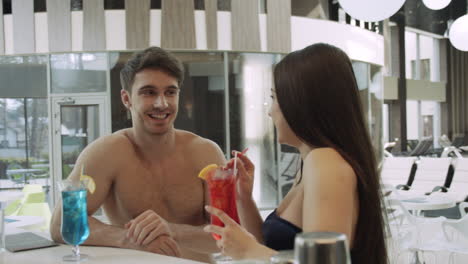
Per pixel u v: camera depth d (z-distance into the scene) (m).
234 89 8.03
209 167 1.51
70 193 1.47
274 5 8.30
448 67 21.39
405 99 17.64
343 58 1.34
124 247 1.70
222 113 7.98
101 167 1.98
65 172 7.88
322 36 8.90
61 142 7.88
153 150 2.06
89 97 7.84
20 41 7.97
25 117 7.98
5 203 1.64
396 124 17.78
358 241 1.28
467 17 7.64
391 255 2.35
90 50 7.81
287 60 1.37
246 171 1.71
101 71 7.82
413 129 21.59
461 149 17.91
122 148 2.04
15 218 3.79
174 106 1.99
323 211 1.15
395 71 17.56
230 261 1.50
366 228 1.28
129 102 2.07
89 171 1.97
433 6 7.00
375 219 1.28
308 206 1.18
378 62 10.54
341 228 1.13
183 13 7.90
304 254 0.57
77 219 1.48
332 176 1.18
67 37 7.84
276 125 1.44
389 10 4.18
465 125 22.44
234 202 1.51
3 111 8.02
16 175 7.96
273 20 8.29
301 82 1.32
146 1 7.81
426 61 21.70
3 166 8.00
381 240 1.30
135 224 1.69
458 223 4.30
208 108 7.96
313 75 1.31
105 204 2.12
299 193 1.38
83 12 7.82
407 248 4.30
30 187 5.96
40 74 7.96
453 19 17.27
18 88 7.99
